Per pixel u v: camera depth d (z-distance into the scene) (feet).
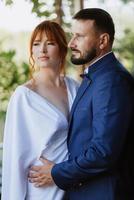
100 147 6.84
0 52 16.51
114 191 7.16
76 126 7.29
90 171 7.04
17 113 7.58
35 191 7.63
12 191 7.62
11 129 7.68
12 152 7.61
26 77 16.33
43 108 7.63
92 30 7.35
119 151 6.94
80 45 7.39
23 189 7.65
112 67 7.25
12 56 16.49
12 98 7.73
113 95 6.91
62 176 7.22
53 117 7.58
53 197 7.58
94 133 6.98
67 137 7.52
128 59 19.70
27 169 7.67
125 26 20.02
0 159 11.60
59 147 7.61
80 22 7.42
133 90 7.14
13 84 16.22
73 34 7.50
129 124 7.06
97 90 7.06
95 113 7.00
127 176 7.31
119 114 6.86
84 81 7.43
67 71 14.08
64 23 13.67
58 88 8.05
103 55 7.42
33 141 7.61
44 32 7.82
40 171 7.50
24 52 16.99
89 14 7.43
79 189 7.38
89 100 7.16
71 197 7.52
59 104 7.84
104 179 7.20
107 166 6.96
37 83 7.97
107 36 7.40
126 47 19.75
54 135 7.55
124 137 6.97
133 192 7.45
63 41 7.96
